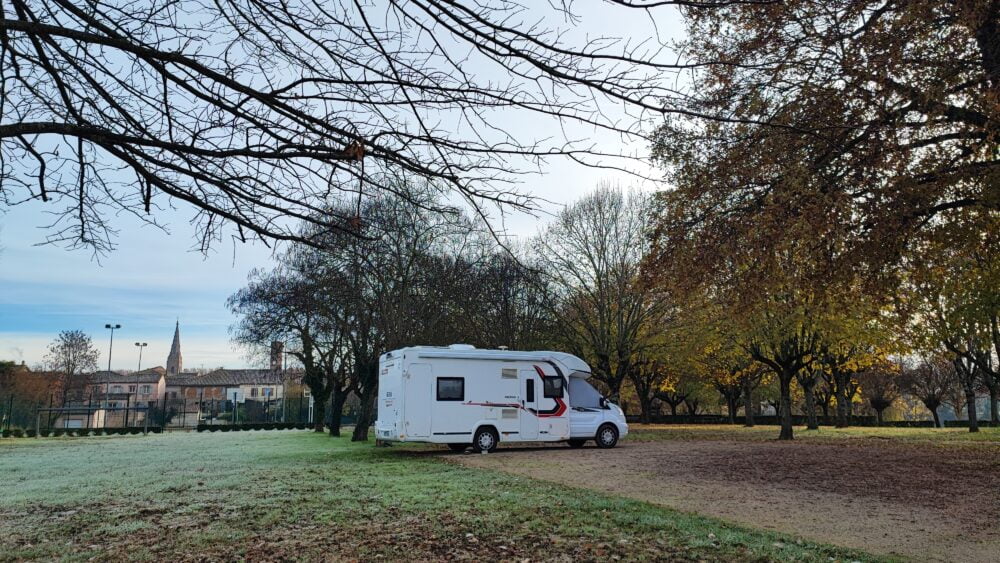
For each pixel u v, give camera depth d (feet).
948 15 34.45
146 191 11.87
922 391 185.06
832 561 20.75
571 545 22.84
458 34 9.95
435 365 63.93
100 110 11.65
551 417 68.54
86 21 9.89
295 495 35.17
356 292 84.58
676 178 42.37
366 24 10.23
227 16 10.69
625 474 45.37
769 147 34.55
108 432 153.69
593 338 105.91
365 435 93.86
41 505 33.71
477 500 32.78
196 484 41.01
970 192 39.17
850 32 34.47
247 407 226.38
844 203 34.53
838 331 83.46
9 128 9.05
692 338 99.76
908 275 44.65
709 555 21.48
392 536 24.41
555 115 10.52
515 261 16.06
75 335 192.24
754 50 33.37
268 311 106.11
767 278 40.70
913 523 27.55
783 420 90.84
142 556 22.11
